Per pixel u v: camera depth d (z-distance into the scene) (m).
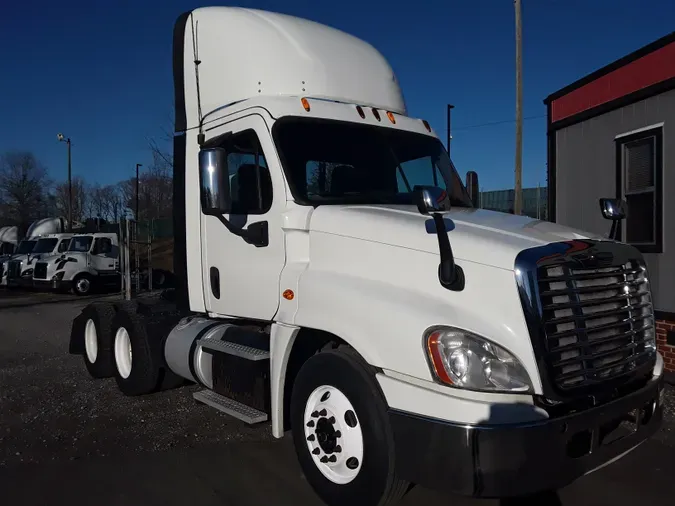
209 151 4.20
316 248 4.08
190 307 5.34
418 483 3.20
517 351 3.10
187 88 5.31
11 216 57.00
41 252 21.91
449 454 3.05
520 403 3.06
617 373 3.49
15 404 6.28
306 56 4.89
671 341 7.00
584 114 8.62
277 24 5.03
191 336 5.51
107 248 21.62
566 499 3.97
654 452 4.75
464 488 3.02
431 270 3.44
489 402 3.05
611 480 4.26
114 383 7.20
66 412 5.98
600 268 3.48
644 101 7.57
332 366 3.68
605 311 3.47
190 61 5.29
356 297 3.61
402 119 5.17
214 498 4.02
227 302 4.85
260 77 4.74
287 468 4.50
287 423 4.26
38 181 57.72
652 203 7.54
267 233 4.40
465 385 3.10
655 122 7.39
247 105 4.66
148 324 6.20
